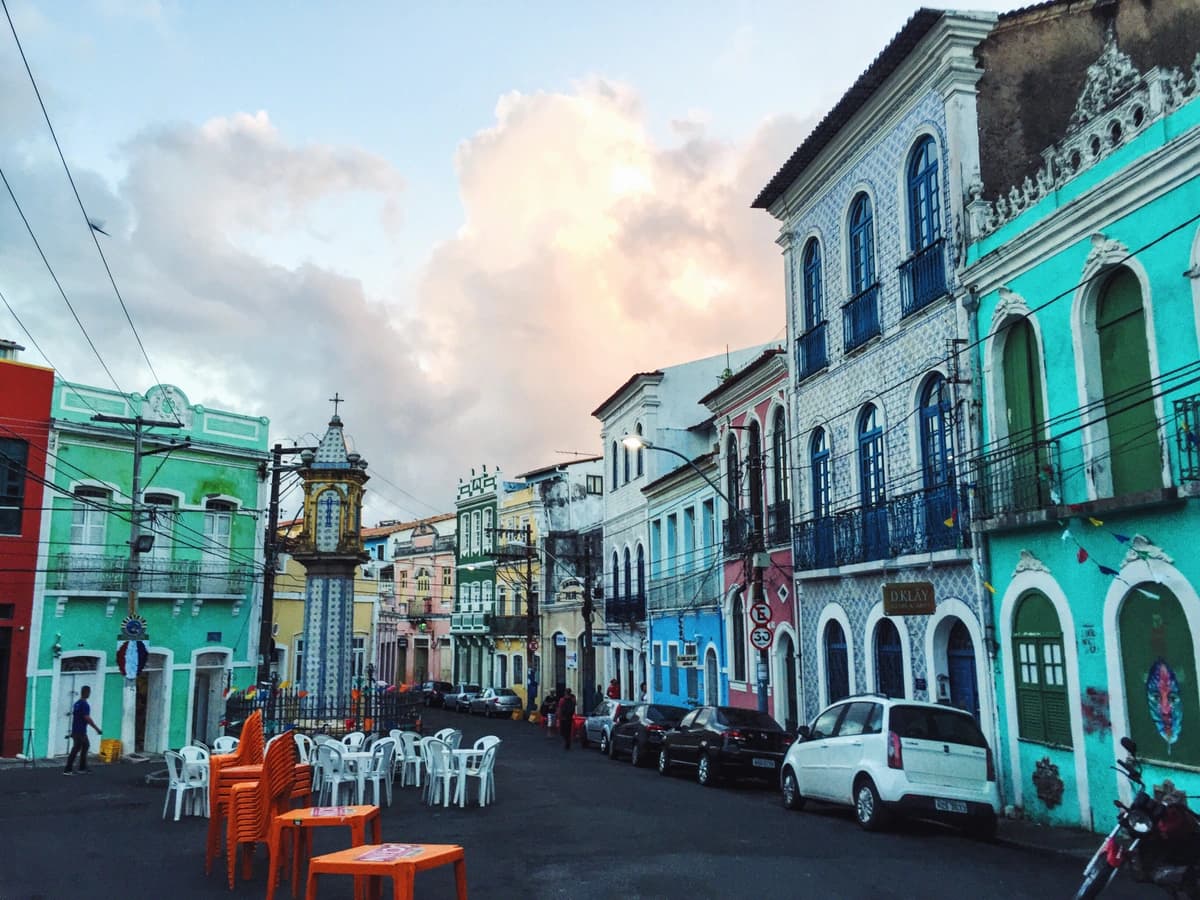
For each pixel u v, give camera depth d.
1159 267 12.19
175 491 31.33
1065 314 13.84
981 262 15.67
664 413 35.94
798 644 22.33
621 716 27.03
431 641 64.88
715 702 28.91
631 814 14.56
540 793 17.42
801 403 22.66
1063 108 17.25
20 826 13.89
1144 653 12.19
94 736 28.41
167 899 9.17
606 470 41.47
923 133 17.84
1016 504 14.64
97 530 29.27
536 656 50.56
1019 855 11.61
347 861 6.70
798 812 14.97
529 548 49.09
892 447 18.56
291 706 21.09
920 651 17.11
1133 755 8.64
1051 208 14.37
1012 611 14.68
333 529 22.34
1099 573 12.89
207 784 14.85
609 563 40.53
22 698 26.88
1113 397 13.11
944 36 16.94
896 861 10.81
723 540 27.98
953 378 16.22
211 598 31.59
